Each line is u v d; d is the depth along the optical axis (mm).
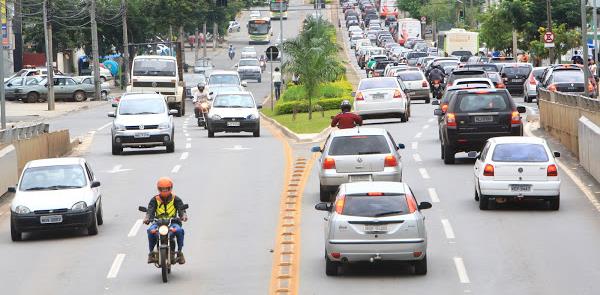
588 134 68375
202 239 51156
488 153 55531
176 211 42719
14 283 43094
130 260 46750
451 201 58719
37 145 81312
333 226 40719
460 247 47094
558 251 45781
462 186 63719
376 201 40875
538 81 129500
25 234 55344
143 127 88312
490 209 56312
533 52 187125
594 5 145750
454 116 71250
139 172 76500
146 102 91438
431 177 67625
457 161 75125
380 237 40438
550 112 90938
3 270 45844
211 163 80312
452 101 71812
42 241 52594
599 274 41250
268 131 113312
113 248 49594
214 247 49156
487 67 137000
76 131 121375
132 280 42594
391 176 56125
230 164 79188
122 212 59625
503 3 194500
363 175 56281
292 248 48250
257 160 81188
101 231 54125
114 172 77188
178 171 76125
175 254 42844
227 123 102375
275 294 39188
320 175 57312
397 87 104688
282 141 97375
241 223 54938
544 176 54594
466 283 40219
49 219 51969
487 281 40500
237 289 40438
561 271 41969
